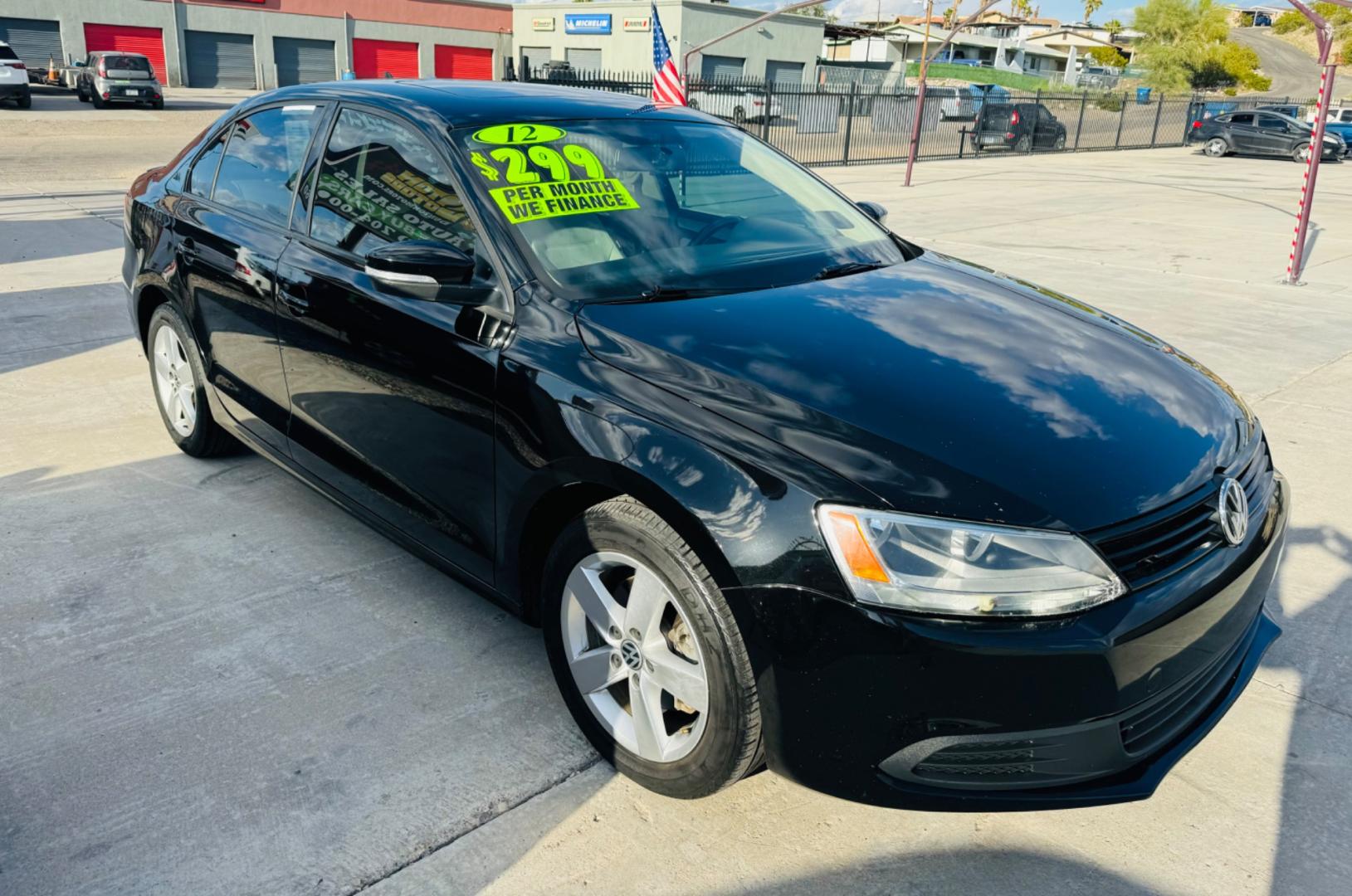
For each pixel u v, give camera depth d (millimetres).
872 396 2352
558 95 3570
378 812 2443
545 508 2633
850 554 2035
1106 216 13867
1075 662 1995
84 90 30578
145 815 2412
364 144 3322
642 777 2494
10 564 3543
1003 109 26156
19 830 2355
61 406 5117
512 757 2654
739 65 41688
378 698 2875
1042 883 2299
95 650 3064
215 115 28922
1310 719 2893
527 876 2270
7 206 11820
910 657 1998
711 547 2148
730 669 2193
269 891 2205
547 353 2576
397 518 3143
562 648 2635
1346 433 5148
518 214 2889
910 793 2092
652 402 2357
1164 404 2570
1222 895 2270
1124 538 2119
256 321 3541
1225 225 13125
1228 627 2322
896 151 24609
